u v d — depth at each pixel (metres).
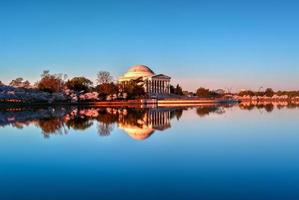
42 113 140.38
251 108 187.00
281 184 31.06
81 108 197.38
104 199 27.44
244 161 40.78
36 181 32.91
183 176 34.03
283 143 54.00
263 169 36.78
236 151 47.31
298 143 53.94
